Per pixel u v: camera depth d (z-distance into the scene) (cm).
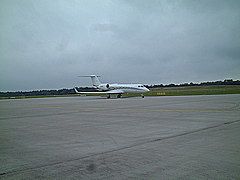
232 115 1984
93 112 2706
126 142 1077
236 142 1010
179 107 2919
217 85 19100
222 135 1167
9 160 835
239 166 704
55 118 2220
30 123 1900
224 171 662
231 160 762
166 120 1798
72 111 2947
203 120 1725
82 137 1229
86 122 1853
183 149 913
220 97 5075
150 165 733
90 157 847
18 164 786
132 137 1188
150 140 1102
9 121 2073
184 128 1405
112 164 757
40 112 2938
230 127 1397
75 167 740
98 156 856
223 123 1557
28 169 732
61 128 1581
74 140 1159
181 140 1078
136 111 2619
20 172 707
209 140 1060
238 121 1634
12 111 3181
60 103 5056
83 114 2516
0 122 2006
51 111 3048
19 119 2217
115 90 6819
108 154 880
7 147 1043
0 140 1206
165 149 922
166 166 718
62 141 1144
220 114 2072
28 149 998
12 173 699
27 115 2588
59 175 674
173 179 615
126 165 742
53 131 1462
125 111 2672
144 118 1973
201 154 836
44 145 1068
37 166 760
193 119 1798
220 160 764
